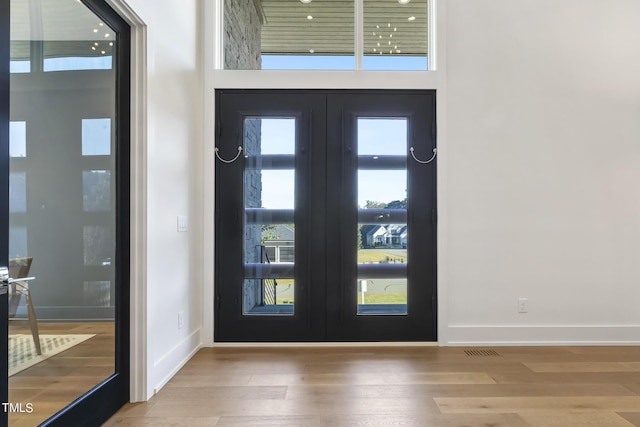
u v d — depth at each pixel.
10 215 1.41
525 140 3.16
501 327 3.11
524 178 3.15
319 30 3.25
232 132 3.16
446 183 3.13
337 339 3.12
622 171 3.17
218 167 3.15
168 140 2.43
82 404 1.71
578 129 3.17
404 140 3.20
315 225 3.15
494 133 3.16
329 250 3.14
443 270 3.11
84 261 1.77
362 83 3.16
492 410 1.98
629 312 3.13
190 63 2.87
